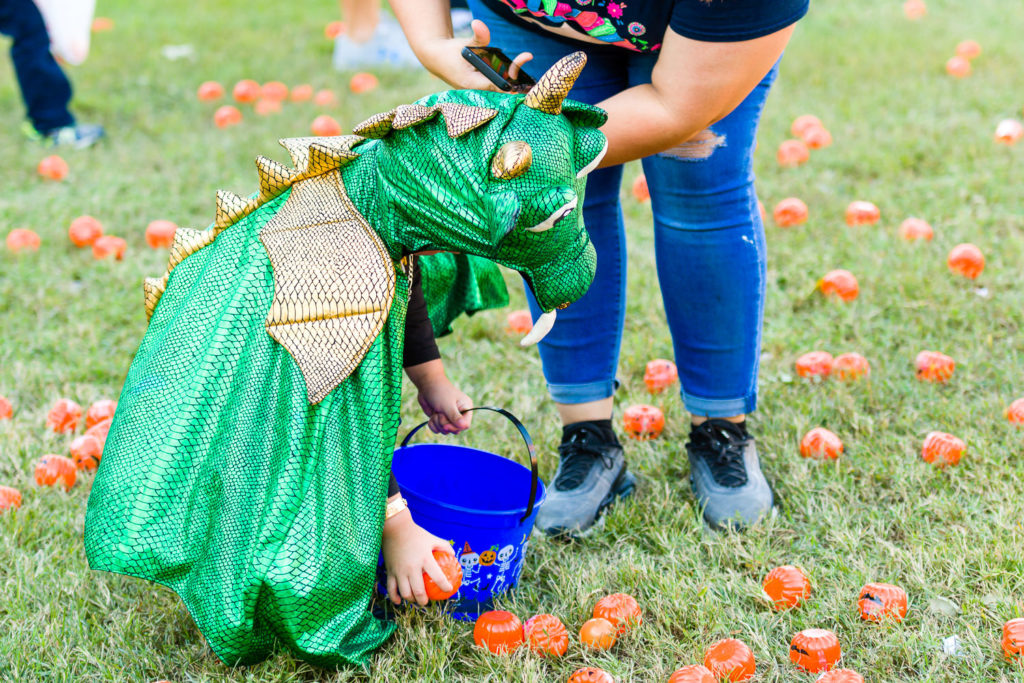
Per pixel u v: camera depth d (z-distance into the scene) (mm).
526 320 3650
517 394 3225
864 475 2754
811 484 2705
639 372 3385
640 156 2141
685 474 2807
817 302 3787
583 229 1854
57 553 2434
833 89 6312
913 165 5070
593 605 2273
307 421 1883
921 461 2779
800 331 3576
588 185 2504
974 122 5539
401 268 1977
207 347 1921
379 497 1958
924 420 2986
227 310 1925
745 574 2398
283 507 1858
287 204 1979
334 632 1946
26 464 2830
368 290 1862
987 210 4430
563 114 1836
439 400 2336
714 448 2615
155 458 1894
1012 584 2273
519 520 2229
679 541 2500
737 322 2494
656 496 2684
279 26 9062
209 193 5035
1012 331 3486
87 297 3969
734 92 2029
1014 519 2479
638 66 2338
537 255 1772
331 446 1892
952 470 2699
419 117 1814
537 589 2379
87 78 7242
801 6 1982
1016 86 6172
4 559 2416
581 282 1848
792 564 2424
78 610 2238
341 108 6332
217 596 1888
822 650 2049
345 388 1911
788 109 5953
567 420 2709
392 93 6664
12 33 5637
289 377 1895
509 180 1707
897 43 7297
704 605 2240
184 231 2119
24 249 4324
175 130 6098
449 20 2291
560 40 2352
